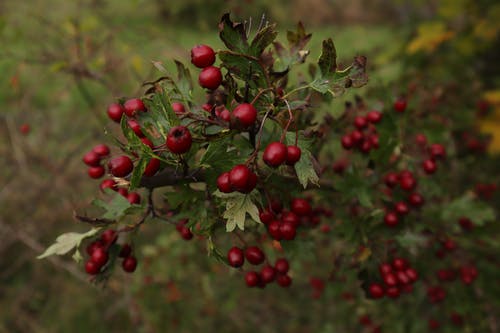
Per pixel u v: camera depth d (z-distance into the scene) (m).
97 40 4.47
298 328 5.10
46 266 5.30
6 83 6.29
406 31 6.33
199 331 4.87
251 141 1.74
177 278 4.32
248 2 5.22
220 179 1.49
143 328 4.57
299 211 1.83
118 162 1.44
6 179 5.09
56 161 5.05
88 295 5.14
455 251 2.95
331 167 2.48
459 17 5.13
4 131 5.04
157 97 1.51
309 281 4.28
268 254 2.27
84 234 1.72
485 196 3.98
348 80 1.52
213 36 8.69
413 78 3.86
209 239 1.65
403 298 3.83
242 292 5.19
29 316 4.98
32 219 4.95
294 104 1.58
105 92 6.41
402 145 2.43
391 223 2.31
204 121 1.52
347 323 4.82
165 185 1.64
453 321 3.50
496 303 3.07
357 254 2.27
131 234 1.84
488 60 5.37
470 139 3.97
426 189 2.55
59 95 5.59
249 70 1.51
